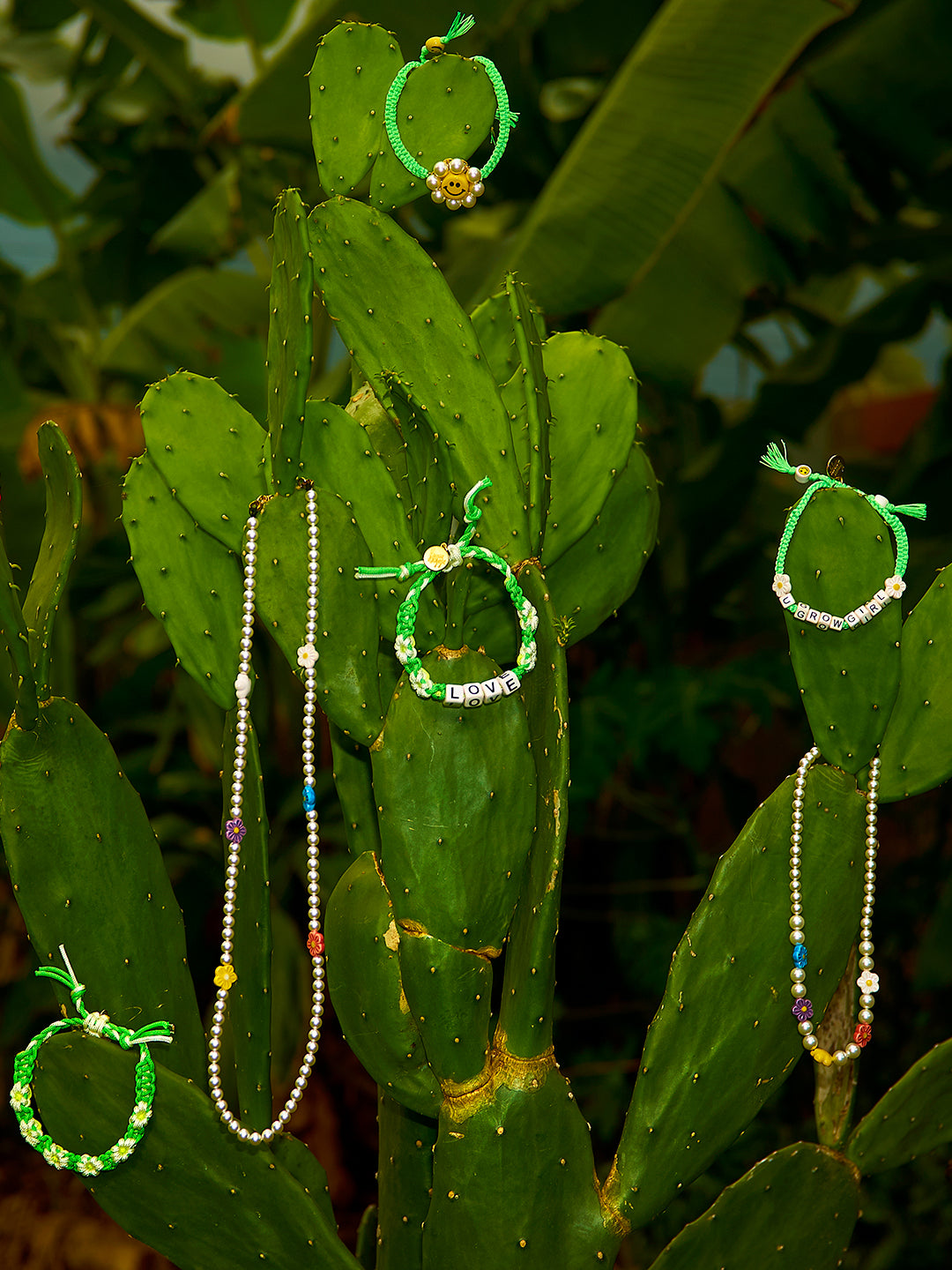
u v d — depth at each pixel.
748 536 2.68
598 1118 2.44
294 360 0.86
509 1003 0.90
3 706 1.56
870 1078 2.41
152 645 2.55
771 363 2.73
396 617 0.93
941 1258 2.10
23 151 2.92
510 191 2.34
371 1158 2.57
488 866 0.88
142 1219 0.92
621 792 2.53
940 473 2.32
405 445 0.95
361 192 1.00
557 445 0.98
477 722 0.87
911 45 1.74
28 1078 0.91
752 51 1.56
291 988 2.33
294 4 2.78
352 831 1.00
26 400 2.74
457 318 0.89
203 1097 0.91
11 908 2.66
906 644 0.94
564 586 1.01
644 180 1.60
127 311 3.17
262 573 0.89
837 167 1.83
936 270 2.06
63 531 0.94
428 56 0.89
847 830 0.93
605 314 1.89
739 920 0.92
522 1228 0.90
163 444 0.94
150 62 2.76
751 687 2.23
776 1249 0.96
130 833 0.94
